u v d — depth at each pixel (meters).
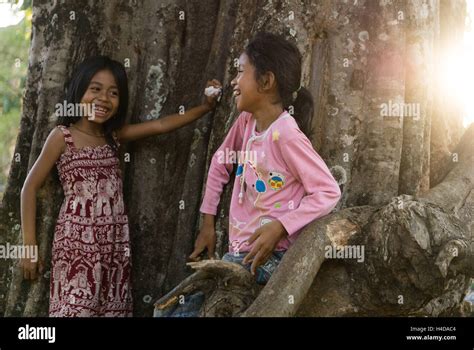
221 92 3.75
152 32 3.86
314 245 3.00
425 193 3.65
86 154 3.56
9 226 3.87
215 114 3.77
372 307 3.12
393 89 3.63
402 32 3.67
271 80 3.17
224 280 3.04
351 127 3.63
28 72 3.88
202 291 3.14
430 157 4.02
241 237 3.20
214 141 3.74
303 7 3.62
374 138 3.62
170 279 3.82
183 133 3.85
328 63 3.66
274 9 3.63
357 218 3.18
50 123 3.76
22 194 3.55
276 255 3.14
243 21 3.78
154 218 3.83
